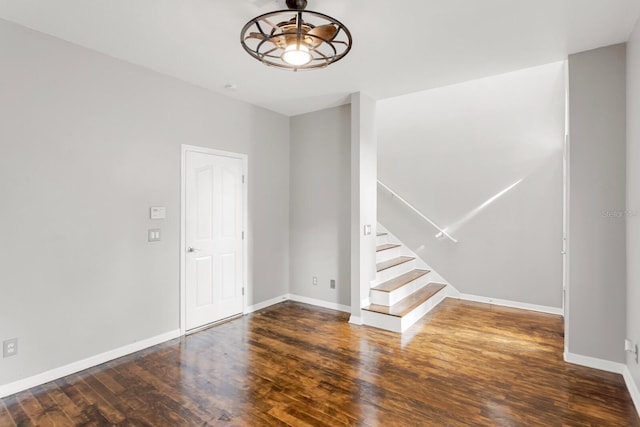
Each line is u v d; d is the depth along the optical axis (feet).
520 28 8.02
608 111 8.80
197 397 7.71
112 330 9.68
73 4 7.13
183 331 11.50
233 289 13.34
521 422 6.79
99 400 7.61
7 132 7.81
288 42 6.98
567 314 9.43
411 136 16.94
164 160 10.94
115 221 9.75
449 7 7.20
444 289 16.05
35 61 8.21
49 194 8.46
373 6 7.15
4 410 7.25
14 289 7.91
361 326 12.34
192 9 7.32
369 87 12.01
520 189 14.38
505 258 14.76
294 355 9.90
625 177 8.59
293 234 15.83
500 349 10.25
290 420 6.86
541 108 13.82
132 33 8.36
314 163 15.10
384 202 17.97
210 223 12.42
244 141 13.69
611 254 8.80
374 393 7.84
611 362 8.81
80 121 9.01
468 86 15.31
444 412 7.12
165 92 10.93
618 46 8.71
